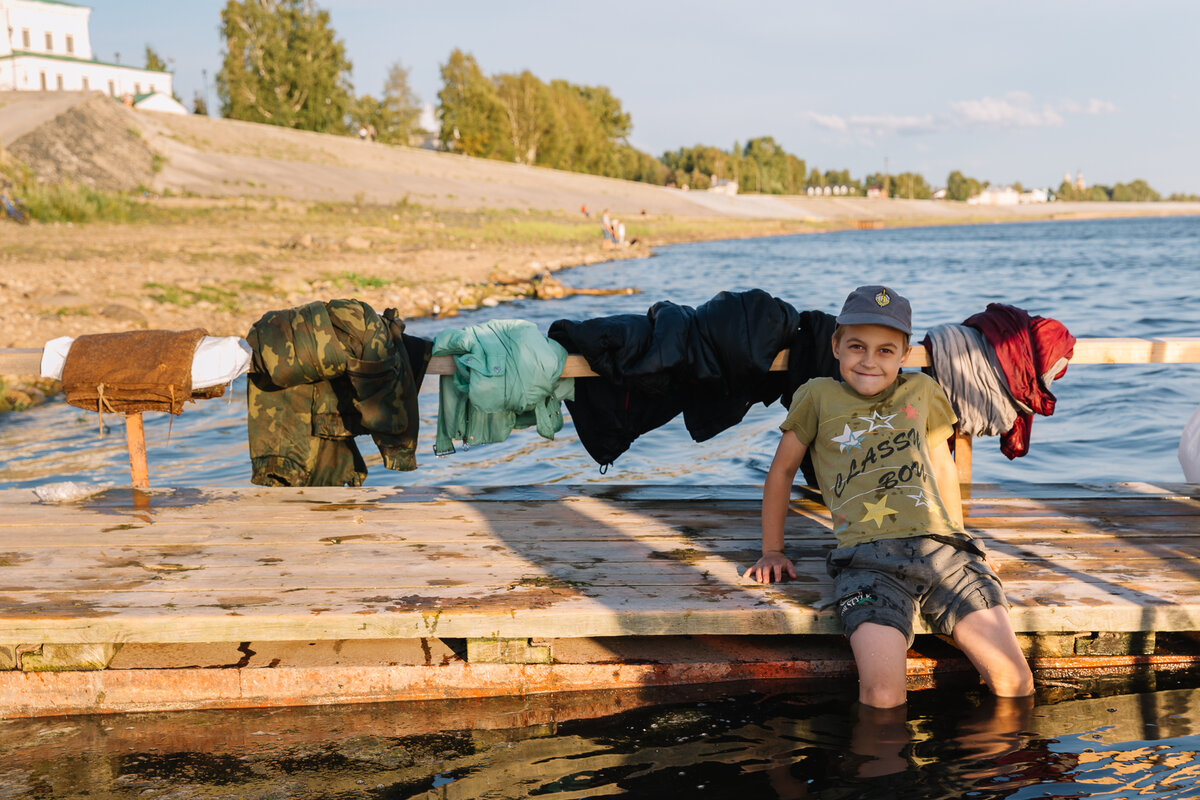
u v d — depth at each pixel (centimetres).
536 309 1864
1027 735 275
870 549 313
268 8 7750
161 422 840
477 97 8662
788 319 416
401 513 413
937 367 405
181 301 1528
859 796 241
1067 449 709
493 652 306
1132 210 17962
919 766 257
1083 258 3628
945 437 350
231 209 3972
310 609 305
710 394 435
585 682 310
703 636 336
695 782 251
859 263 3503
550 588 327
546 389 414
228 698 300
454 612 303
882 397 341
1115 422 784
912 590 308
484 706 301
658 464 686
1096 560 359
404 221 4175
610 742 275
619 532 391
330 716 295
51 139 4266
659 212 7681
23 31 7556
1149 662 324
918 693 306
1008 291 2186
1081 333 1398
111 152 4522
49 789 251
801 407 345
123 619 295
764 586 332
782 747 270
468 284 2170
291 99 7900
